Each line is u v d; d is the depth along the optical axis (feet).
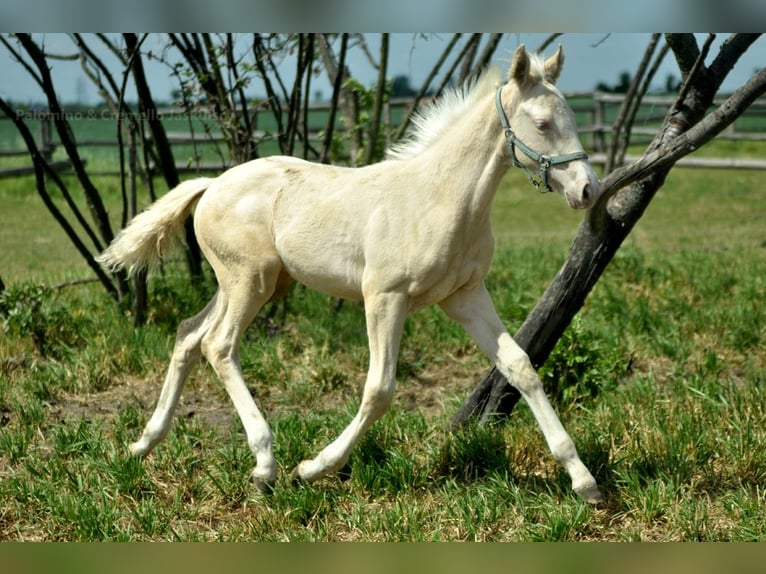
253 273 16.26
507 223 48.55
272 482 15.61
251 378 21.34
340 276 15.67
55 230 42.68
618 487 15.28
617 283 28.86
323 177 16.02
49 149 54.24
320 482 16.02
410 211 15.02
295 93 24.61
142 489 15.87
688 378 21.22
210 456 16.92
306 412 19.85
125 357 21.85
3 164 63.00
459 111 15.28
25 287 24.38
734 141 67.36
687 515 14.21
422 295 15.17
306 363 21.98
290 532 14.16
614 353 21.20
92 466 16.30
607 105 75.77
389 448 16.76
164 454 16.80
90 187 24.81
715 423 17.47
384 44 25.16
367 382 15.15
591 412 18.52
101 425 18.52
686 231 43.75
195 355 17.04
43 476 16.06
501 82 15.12
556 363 19.60
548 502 14.94
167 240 17.29
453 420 18.31
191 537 14.10
